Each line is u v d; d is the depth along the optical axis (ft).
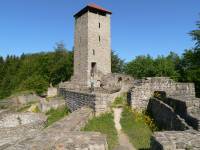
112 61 181.16
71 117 38.09
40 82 148.05
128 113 49.11
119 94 59.98
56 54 200.34
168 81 55.06
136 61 160.66
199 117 27.84
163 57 158.71
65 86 118.42
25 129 41.88
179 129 30.63
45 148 21.21
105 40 132.67
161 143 21.24
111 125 41.88
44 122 48.57
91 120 43.11
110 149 31.17
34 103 112.47
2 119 52.65
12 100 125.29
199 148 21.08
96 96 46.26
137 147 32.17
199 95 108.06
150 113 49.96
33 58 272.92
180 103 34.78
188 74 117.19
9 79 261.03
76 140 23.40
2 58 288.92
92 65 131.13
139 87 53.47
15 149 20.85
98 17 130.21
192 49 124.26
